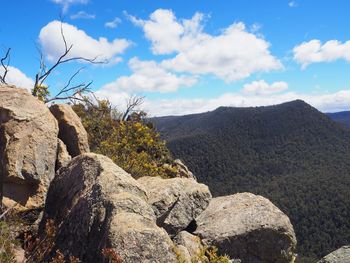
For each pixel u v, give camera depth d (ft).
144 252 19.24
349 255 40.75
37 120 37.83
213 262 24.85
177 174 74.95
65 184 30.55
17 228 30.42
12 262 20.76
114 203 22.82
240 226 38.58
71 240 23.68
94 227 22.84
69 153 43.78
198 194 41.60
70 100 65.51
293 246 39.55
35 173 35.42
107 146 62.49
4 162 34.63
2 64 58.08
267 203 42.45
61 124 44.19
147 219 21.44
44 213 31.27
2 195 33.37
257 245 38.17
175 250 20.33
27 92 40.27
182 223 38.47
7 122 36.42
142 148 74.38
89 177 28.53
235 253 37.70
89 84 63.21
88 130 68.54
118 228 20.07
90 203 24.53
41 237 28.17
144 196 27.43
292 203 556.51
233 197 44.42
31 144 36.35
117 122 74.64
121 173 28.63
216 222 39.68
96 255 20.66
